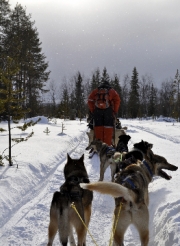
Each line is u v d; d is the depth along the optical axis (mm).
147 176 5109
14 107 8039
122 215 3771
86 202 4375
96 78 63875
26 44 32250
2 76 7766
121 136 8375
